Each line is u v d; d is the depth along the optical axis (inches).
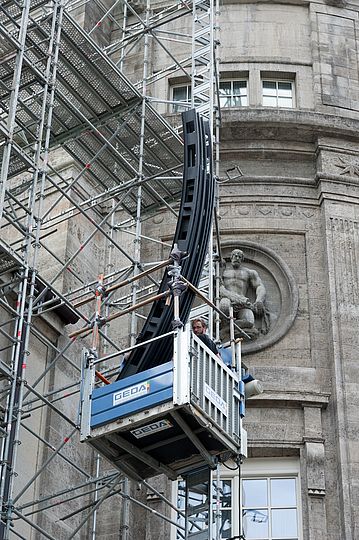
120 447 1101.1
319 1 1759.4
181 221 1189.7
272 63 1702.8
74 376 1414.9
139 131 1444.4
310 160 1630.2
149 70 1713.8
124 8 1712.6
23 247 1195.9
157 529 1359.5
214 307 1155.3
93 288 1461.6
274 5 1752.0
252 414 1432.1
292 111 1624.0
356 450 1400.1
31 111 1364.4
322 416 1438.2
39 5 1333.7
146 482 1357.0
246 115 1614.2
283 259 1552.7
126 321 1486.2
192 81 1502.2
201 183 1207.6
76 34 1338.6
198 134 1233.4
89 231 1533.0
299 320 1508.4
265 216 1577.3
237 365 1146.0
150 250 1562.5
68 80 1389.0
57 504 1210.0
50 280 1459.2
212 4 1520.7
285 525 1378.0
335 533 1357.0
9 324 1328.7
